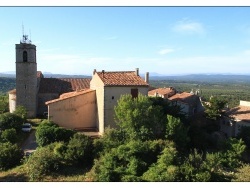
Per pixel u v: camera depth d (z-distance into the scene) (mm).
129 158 27172
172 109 37344
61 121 40438
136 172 25609
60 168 27547
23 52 51188
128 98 33750
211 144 39219
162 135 32719
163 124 32844
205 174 24266
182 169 24625
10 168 29078
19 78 51406
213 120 45188
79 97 41156
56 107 40094
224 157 34094
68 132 33594
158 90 65000
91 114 42094
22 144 36719
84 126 41750
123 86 38062
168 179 23484
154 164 26562
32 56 51500
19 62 51094
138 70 41781
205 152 35656
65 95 46875
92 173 25875
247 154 37125
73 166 28219
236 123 43031
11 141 35312
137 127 32219
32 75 51781
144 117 32312
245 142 38688
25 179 25562
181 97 54188
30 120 49844
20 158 30359
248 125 41188
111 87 37750
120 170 25578
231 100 108812
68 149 28672
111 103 37906
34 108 52219
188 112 51312
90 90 42625
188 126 35781
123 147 28188
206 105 45656
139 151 27781
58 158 27984
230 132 43281
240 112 46281
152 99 37125
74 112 41000
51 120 39719
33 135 40844
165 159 26141
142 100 33094
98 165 26547
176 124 32156
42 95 55562
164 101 38000
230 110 48781
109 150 29312
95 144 29828
